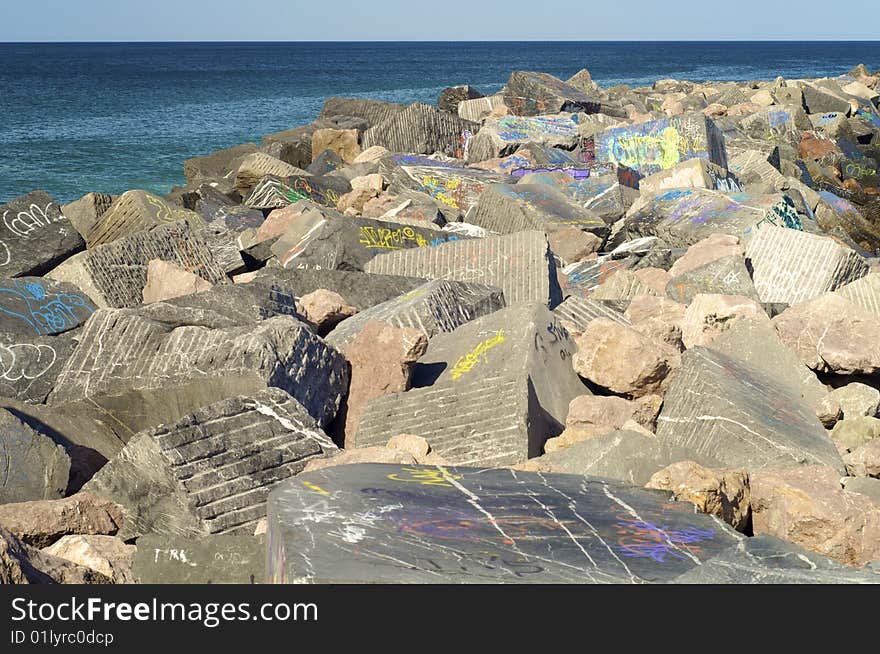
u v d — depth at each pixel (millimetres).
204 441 5867
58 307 9195
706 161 16625
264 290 8664
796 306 9023
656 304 9609
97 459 7004
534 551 4223
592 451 5867
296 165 23734
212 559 5004
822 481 5578
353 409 7664
